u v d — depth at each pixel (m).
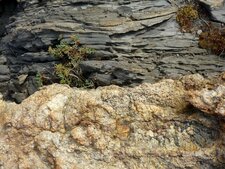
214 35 1.23
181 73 1.15
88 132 1.05
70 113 1.08
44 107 1.10
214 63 1.17
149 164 1.00
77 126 1.07
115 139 1.04
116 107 1.05
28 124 1.11
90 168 1.03
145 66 1.19
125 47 1.23
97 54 1.23
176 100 1.03
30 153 1.10
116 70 1.19
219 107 0.93
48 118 1.09
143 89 1.06
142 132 1.03
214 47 1.21
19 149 1.11
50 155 1.07
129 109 1.05
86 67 1.22
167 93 1.04
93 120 1.05
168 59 1.20
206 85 1.02
